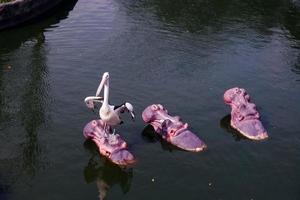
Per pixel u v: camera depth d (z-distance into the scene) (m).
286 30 28.58
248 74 22.38
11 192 14.07
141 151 16.28
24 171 15.06
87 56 23.61
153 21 29.05
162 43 25.61
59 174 15.00
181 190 14.44
